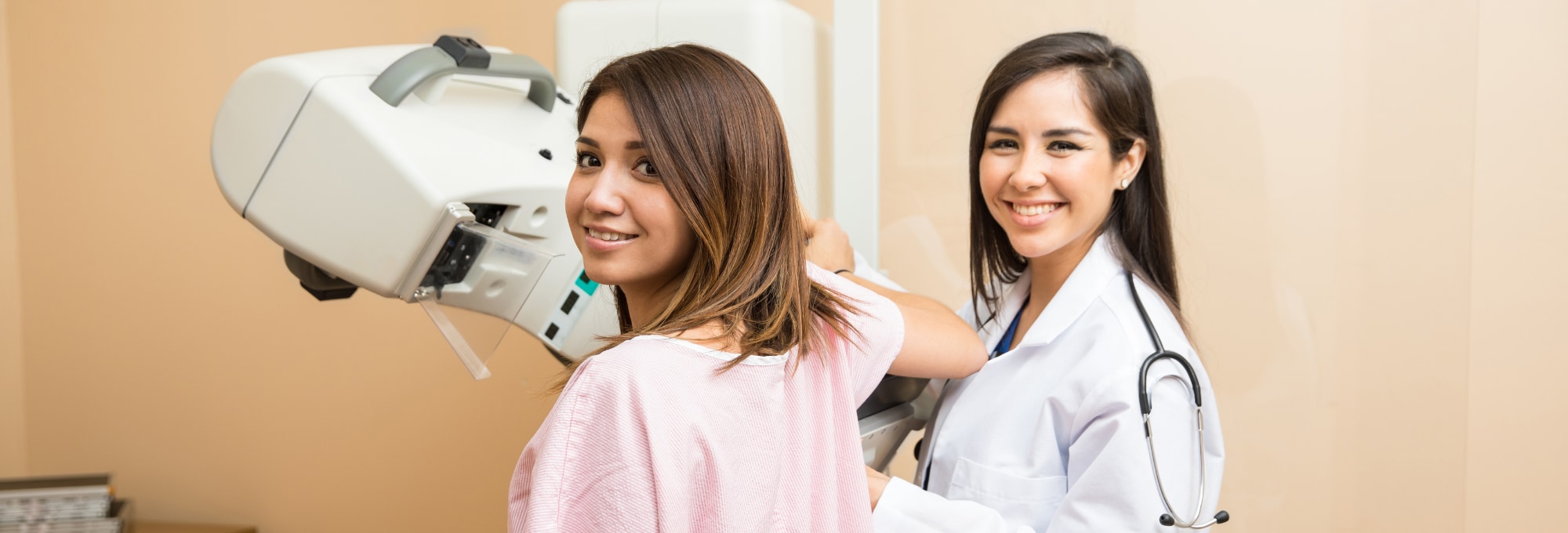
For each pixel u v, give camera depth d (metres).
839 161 1.47
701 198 0.69
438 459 2.27
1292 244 1.38
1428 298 1.33
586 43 1.41
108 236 2.43
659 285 0.76
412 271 0.96
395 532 2.31
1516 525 1.76
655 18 1.37
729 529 0.64
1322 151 1.36
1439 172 1.32
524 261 1.05
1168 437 0.96
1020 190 1.01
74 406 2.49
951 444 1.09
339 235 0.96
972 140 1.10
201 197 2.36
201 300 2.39
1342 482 1.39
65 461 2.51
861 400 0.90
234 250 2.36
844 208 1.47
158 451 2.45
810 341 0.77
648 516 0.61
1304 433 1.40
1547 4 1.64
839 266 1.16
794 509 0.71
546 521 0.61
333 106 0.95
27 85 2.45
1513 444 1.75
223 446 2.41
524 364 2.20
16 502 1.77
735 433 0.66
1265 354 1.40
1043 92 1.00
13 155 2.48
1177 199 1.42
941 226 1.51
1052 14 1.44
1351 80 1.34
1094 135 1.01
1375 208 1.35
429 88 1.02
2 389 2.50
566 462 0.63
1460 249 1.31
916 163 1.52
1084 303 1.05
